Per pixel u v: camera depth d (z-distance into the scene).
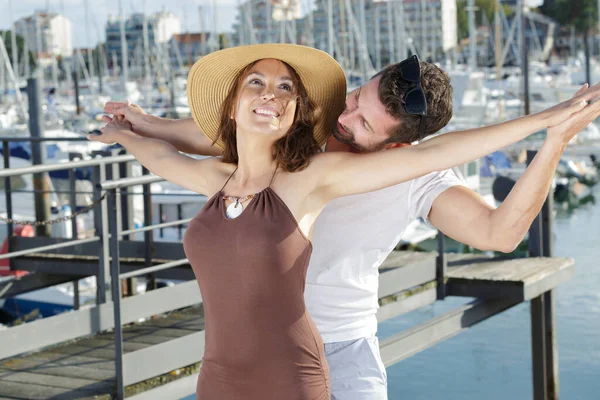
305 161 2.27
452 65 43.09
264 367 2.25
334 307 2.47
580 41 67.56
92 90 39.94
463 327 6.09
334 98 2.53
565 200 24.20
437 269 6.47
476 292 6.42
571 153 28.19
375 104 2.38
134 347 4.92
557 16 68.25
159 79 42.84
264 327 2.23
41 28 46.16
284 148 2.30
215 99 2.54
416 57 2.36
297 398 2.25
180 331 5.25
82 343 5.04
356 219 2.45
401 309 6.06
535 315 7.09
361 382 2.46
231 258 2.22
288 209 2.24
